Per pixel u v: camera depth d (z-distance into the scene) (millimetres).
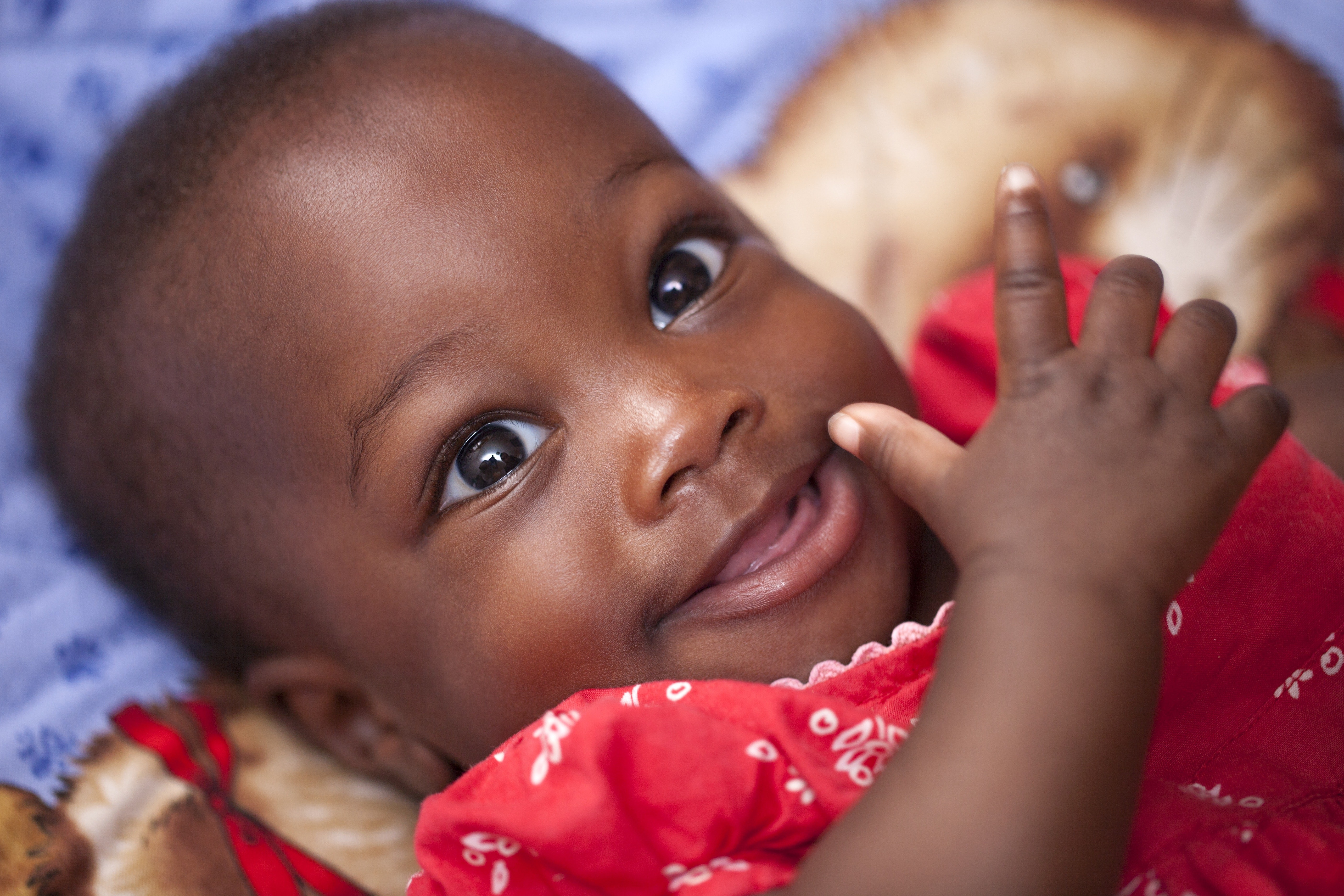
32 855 1409
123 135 1467
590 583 1126
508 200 1172
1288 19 1975
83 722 1542
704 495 1109
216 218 1232
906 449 987
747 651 1137
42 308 1544
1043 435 916
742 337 1208
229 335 1221
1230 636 1173
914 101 1988
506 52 1299
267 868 1446
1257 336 1828
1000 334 963
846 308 1296
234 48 1424
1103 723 844
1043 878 822
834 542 1143
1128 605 869
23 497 1641
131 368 1312
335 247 1172
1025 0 2012
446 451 1169
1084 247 1869
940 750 860
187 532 1384
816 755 997
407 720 1373
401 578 1229
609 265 1183
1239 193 1884
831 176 1965
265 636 1429
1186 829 987
